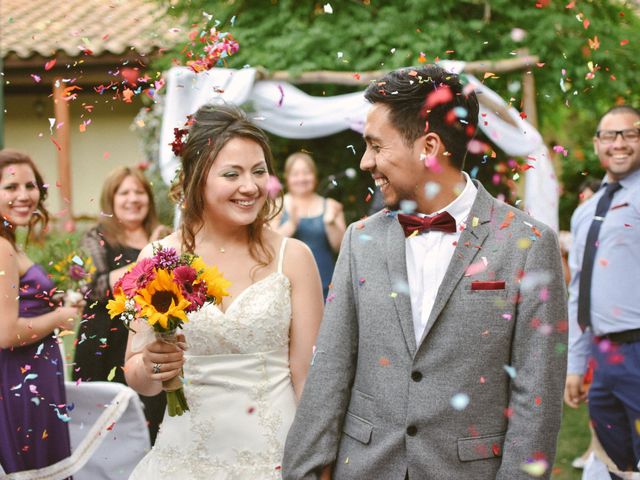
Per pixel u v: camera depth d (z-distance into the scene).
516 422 1.90
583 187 5.81
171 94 6.19
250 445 2.47
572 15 7.93
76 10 14.24
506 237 2.00
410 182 2.04
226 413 2.48
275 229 5.83
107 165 13.87
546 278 1.94
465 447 1.93
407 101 2.00
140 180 4.25
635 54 8.05
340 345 2.09
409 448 1.95
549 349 1.91
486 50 7.96
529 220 2.03
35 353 3.38
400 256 2.06
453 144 2.03
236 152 2.46
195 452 2.49
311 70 7.67
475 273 1.97
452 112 2.00
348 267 2.13
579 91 7.86
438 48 7.60
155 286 2.30
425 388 1.96
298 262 2.61
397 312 2.02
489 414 1.95
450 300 1.97
